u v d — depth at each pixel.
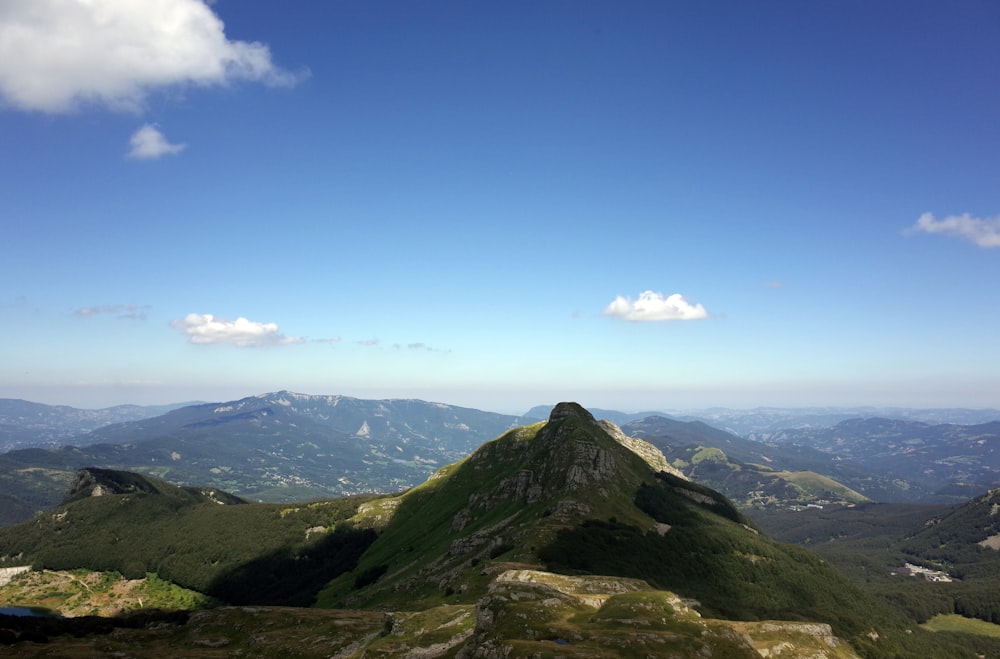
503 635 80.31
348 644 129.00
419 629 110.25
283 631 146.25
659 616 88.19
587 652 70.94
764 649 118.50
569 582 131.62
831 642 132.88
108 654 137.50
